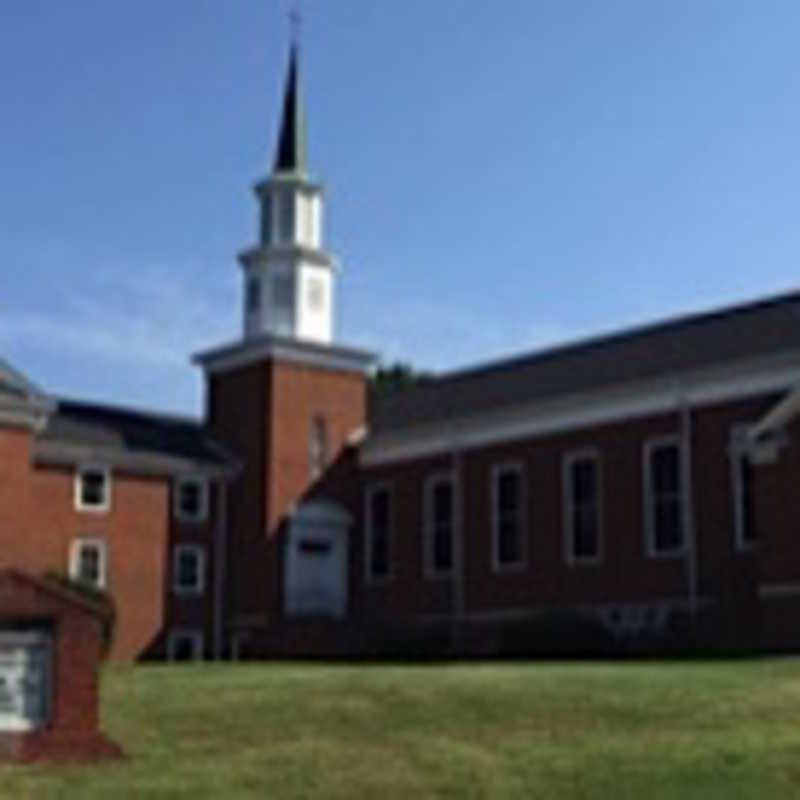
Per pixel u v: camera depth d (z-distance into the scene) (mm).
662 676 24344
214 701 21781
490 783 16203
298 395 54719
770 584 39250
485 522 50469
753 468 40938
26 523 45406
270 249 56281
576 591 46656
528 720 20016
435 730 19375
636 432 45781
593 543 46562
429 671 26188
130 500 51000
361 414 56562
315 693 22391
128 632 49938
